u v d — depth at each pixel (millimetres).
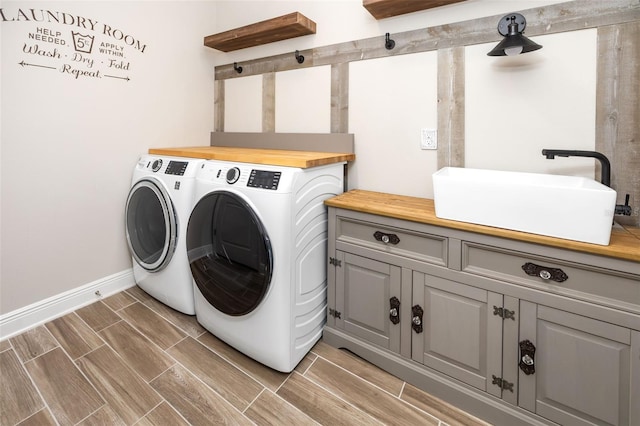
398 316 1567
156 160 2178
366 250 1636
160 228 2064
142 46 2316
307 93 2314
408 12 1855
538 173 1597
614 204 1042
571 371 1169
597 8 1409
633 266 1024
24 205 1841
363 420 1357
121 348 1756
